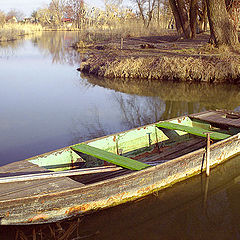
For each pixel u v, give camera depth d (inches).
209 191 276.7
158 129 368.2
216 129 396.8
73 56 1246.9
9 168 244.8
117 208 247.0
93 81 798.5
